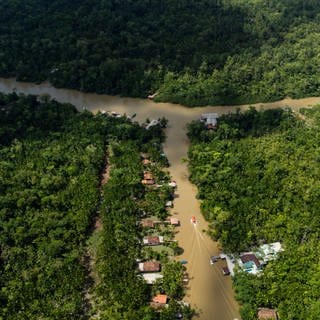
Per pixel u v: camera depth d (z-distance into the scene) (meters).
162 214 80.00
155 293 66.44
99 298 65.38
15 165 88.62
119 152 94.44
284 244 73.19
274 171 86.38
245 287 66.06
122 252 71.81
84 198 81.06
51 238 72.94
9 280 66.88
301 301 63.78
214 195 81.56
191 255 73.38
